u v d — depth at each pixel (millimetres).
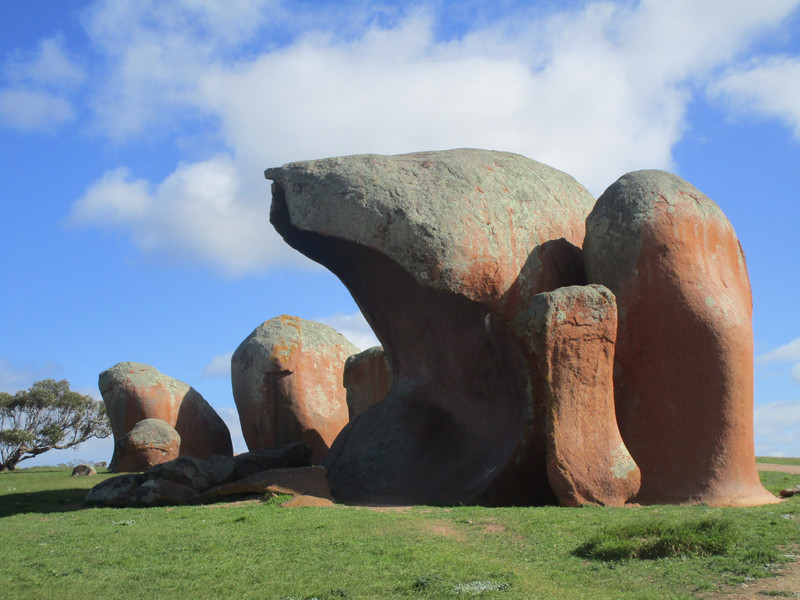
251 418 30719
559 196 20734
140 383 33312
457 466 18953
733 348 17547
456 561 10898
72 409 52500
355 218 18703
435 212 18453
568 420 16438
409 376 21359
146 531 13406
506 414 19000
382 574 10367
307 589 9797
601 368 16844
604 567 10445
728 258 18688
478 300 18562
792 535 11375
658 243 18016
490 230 18766
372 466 19734
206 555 11586
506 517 13906
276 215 21297
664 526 11594
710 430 17266
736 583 9484
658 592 9352
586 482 16203
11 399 50906
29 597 9734
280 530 13086
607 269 18547
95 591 9969
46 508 18547
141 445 28469
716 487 16969
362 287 21688
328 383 31484
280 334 31234
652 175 19109
